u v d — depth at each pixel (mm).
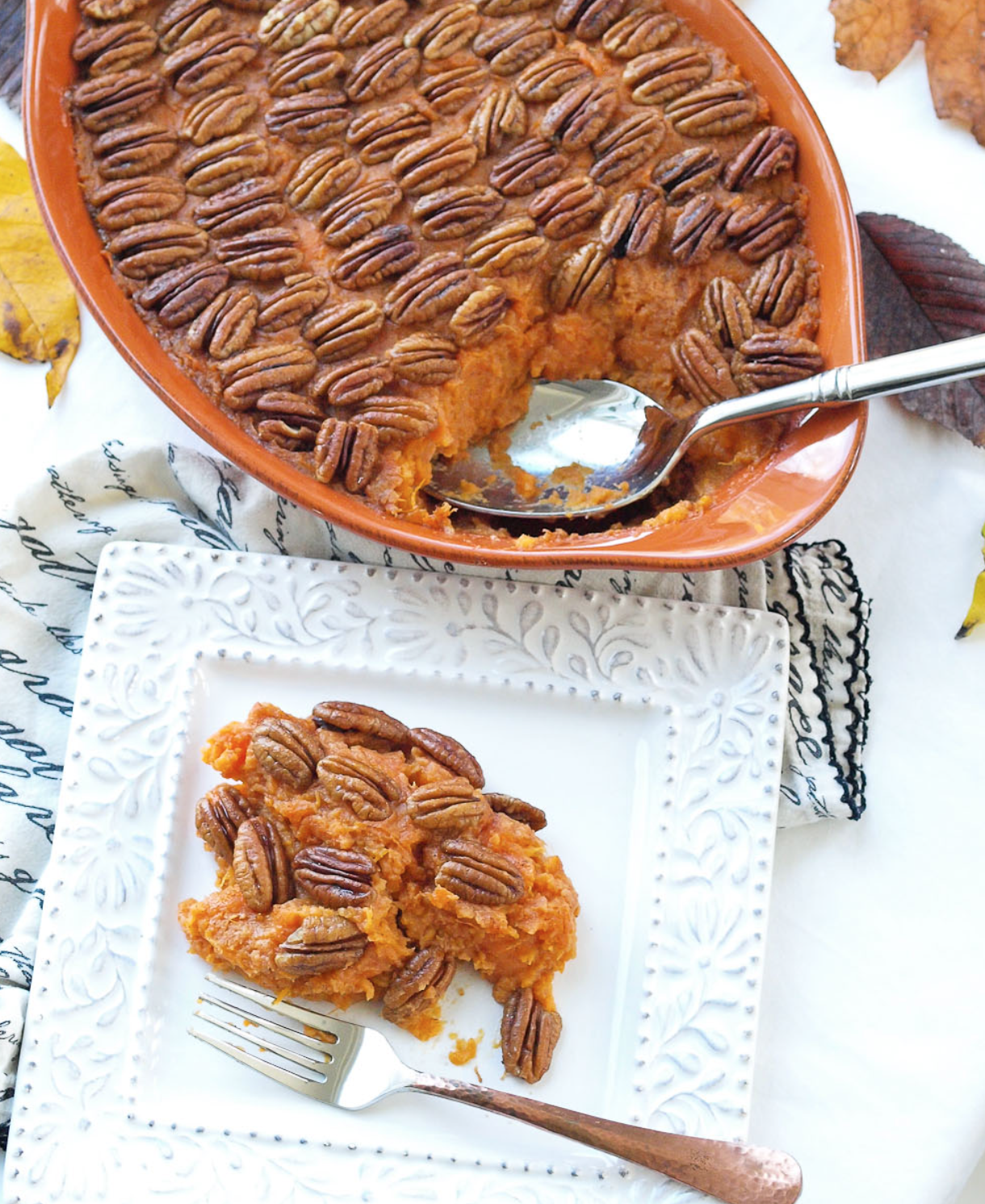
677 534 971
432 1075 954
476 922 948
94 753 992
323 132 985
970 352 942
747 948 974
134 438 1045
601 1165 954
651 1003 970
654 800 991
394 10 993
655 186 991
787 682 999
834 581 1022
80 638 1033
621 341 1009
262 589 1006
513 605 1004
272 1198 953
